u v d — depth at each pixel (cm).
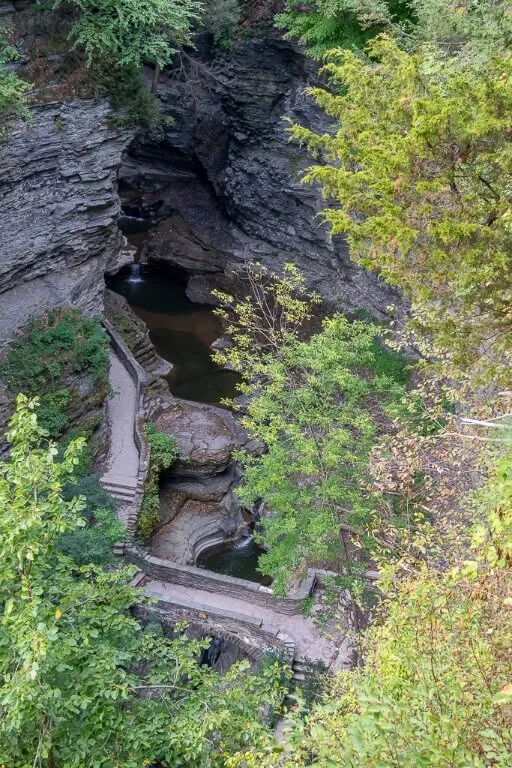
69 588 1105
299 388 2022
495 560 787
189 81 4081
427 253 1066
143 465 2614
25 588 908
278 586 1973
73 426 2606
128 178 4778
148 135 4581
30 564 984
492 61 1105
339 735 753
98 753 990
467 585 863
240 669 1169
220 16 3531
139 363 3453
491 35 1406
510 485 817
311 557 2275
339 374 1794
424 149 1035
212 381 3522
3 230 2592
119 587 1159
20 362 2508
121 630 1126
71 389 2606
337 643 2089
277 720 1866
